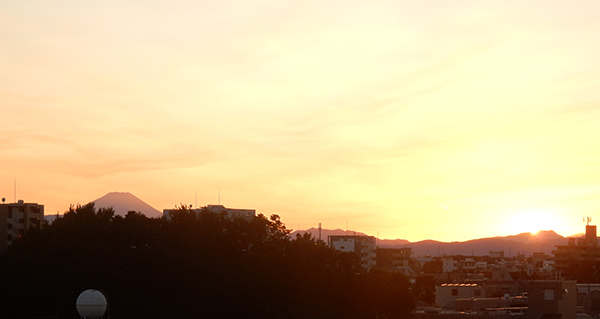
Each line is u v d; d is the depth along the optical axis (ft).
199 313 233.14
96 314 173.88
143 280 229.45
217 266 235.61
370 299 271.08
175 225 249.55
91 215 235.61
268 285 239.71
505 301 308.40
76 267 216.13
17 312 216.74
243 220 264.11
